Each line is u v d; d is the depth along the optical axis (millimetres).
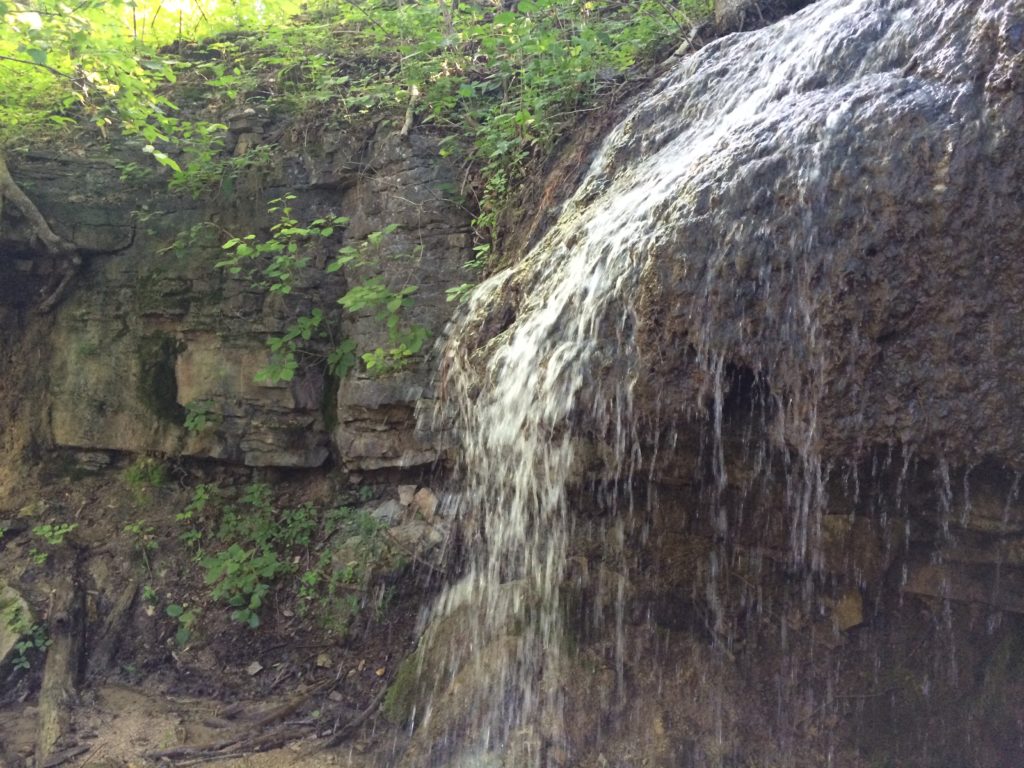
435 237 5293
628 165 3844
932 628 3207
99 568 5352
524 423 3232
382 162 5430
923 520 2826
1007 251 2207
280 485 5668
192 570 5320
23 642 4855
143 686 4781
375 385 5219
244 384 5586
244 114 5828
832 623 3330
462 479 4996
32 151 5754
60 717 4457
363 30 6473
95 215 5762
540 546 3900
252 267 5621
